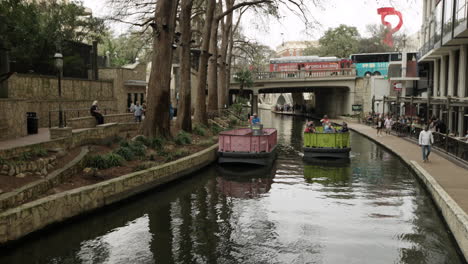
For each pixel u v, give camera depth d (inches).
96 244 363.9
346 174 703.1
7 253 333.1
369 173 711.7
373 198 534.3
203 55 1130.0
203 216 451.8
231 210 476.1
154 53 752.3
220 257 336.8
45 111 854.5
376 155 930.7
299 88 2608.3
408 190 580.7
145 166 576.4
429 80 1596.9
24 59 887.7
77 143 606.9
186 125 954.1
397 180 651.5
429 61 1556.3
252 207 489.4
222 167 768.3
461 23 890.7
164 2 737.6
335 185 613.9
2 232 329.1
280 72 2290.8
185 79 955.3
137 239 377.4
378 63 2212.1
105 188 462.9
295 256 339.9
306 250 352.8
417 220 438.9
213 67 1389.0
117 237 382.6
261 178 668.7
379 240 378.3
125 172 545.3
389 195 550.3
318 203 508.4
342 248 357.4
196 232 398.6
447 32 1024.2
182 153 705.6
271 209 480.4
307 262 327.3
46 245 357.7
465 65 1048.8
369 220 438.3
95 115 804.6
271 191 574.9
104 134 683.4
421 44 1598.2
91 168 525.7
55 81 918.4
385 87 2113.7
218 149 826.8
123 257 335.6
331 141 879.7
